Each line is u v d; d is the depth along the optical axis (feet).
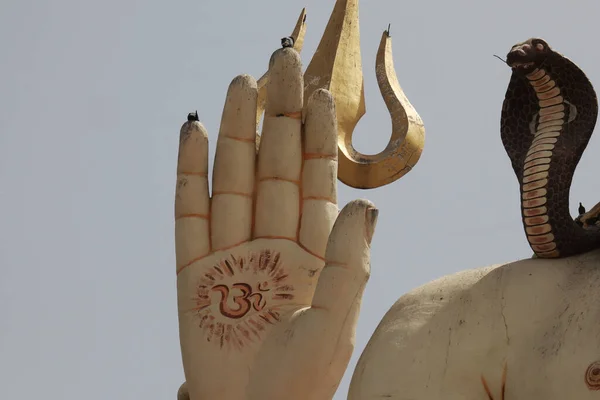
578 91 43.52
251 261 47.01
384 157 51.26
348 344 44.14
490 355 41.83
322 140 47.67
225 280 46.93
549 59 43.27
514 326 41.86
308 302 46.62
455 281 44.01
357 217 44.37
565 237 42.88
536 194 42.83
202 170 48.06
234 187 47.62
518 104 45.01
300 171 47.75
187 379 46.47
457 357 41.96
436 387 41.68
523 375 40.81
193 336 46.57
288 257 46.91
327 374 44.19
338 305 43.96
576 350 39.88
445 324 42.75
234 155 47.75
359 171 51.62
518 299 42.22
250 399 45.27
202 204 47.78
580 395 39.24
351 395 43.06
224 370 45.85
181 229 47.62
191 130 48.21
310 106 47.93
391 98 52.75
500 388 41.45
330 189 47.50
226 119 48.06
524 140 44.88
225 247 47.26
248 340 46.06
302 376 44.27
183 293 47.14
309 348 44.14
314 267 46.75
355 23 53.67
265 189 47.60
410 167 51.60
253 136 48.06
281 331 45.78
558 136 43.24
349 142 52.39
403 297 44.91
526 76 43.68
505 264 43.88
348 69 52.95
